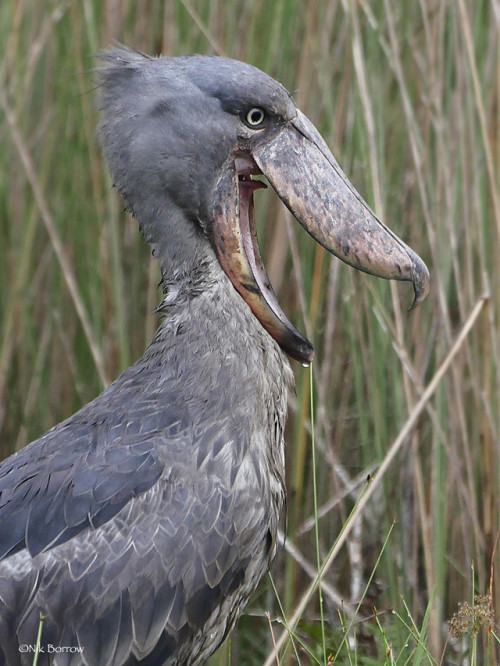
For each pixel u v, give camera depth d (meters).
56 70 8.90
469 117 8.09
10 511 5.55
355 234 5.95
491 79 8.33
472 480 7.94
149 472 5.58
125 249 8.80
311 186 6.01
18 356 9.30
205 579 5.61
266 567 6.08
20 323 9.15
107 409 5.95
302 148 6.07
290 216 7.96
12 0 8.98
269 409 6.09
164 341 6.12
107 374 8.77
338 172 6.09
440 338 8.02
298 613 6.59
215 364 5.96
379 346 7.91
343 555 9.05
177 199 6.09
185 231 6.13
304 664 8.53
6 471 5.84
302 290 8.20
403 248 5.97
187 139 6.02
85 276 8.91
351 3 7.79
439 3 8.28
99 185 8.59
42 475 5.64
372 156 7.66
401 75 8.07
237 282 6.11
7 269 9.29
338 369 8.89
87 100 8.57
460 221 8.41
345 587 9.10
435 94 8.26
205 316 6.07
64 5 8.87
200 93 6.00
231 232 6.08
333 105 8.42
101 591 5.39
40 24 9.05
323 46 8.30
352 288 8.11
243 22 8.51
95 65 8.23
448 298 8.29
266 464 5.96
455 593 8.54
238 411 5.89
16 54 8.99
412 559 8.47
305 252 8.47
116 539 5.44
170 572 5.50
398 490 8.33
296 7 8.41
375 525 8.86
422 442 8.73
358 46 7.75
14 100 9.02
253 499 5.78
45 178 9.03
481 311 8.15
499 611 7.74
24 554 5.41
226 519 5.66
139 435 5.73
